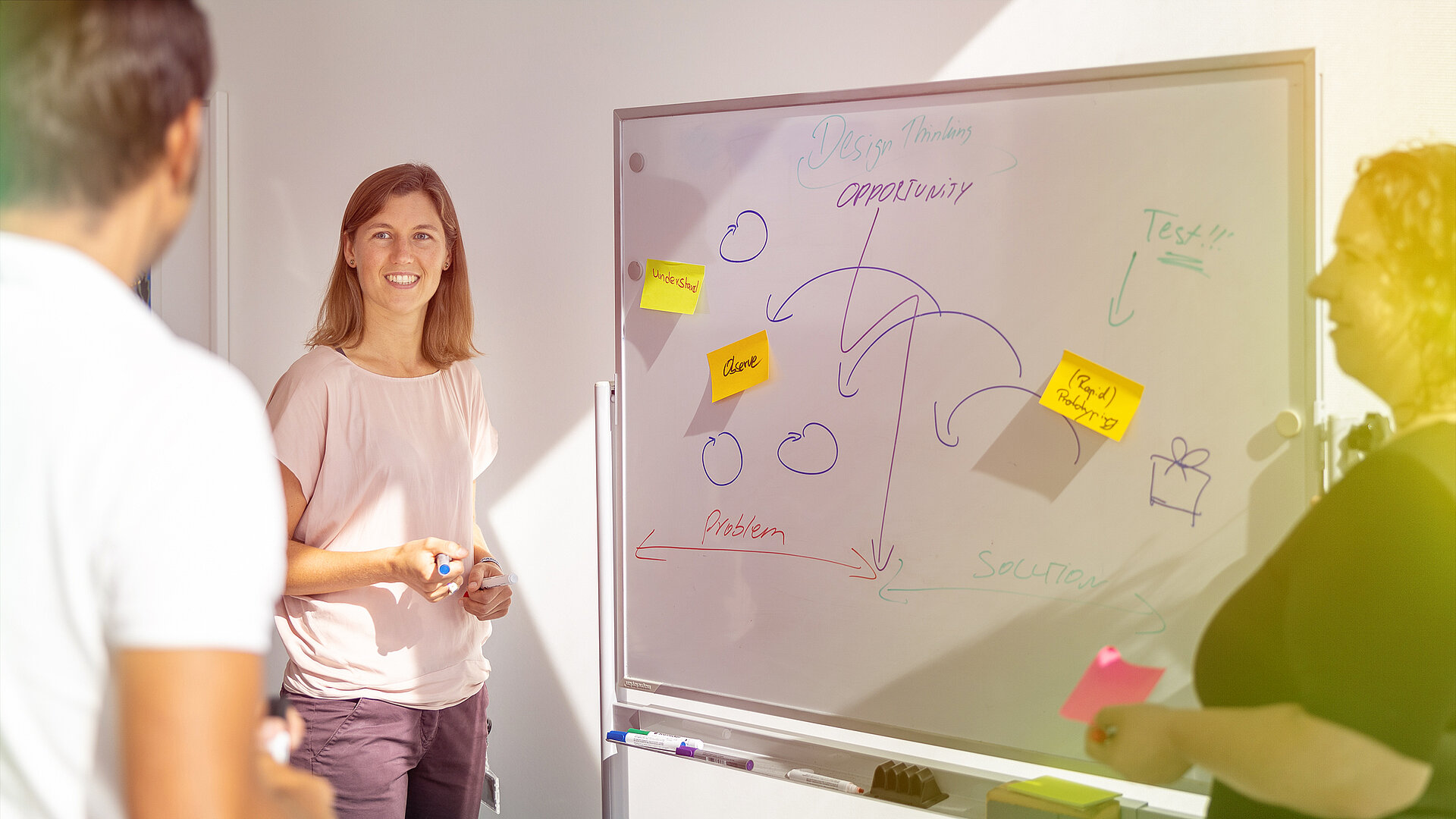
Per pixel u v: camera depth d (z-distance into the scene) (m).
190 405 0.48
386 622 1.40
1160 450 1.09
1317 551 0.70
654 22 1.73
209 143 2.12
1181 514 1.09
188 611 0.45
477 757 1.55
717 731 1.35
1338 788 0.67
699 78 1.70
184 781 0.44
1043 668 1.15
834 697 1.27
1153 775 0.87
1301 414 1.04
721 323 1.33
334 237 2.06
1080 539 1.13
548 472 1.89
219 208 2.14
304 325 2.11
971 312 1.18
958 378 1.19
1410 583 0.64
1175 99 1.07
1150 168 1.09
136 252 0.53
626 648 1.42
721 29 1.67
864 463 1.24
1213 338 1.07
